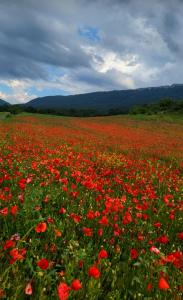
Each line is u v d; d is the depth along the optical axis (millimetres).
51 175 11805
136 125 65375
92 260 5387
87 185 8781
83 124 57594
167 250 6594
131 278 5125
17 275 4410
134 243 6527
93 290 4367
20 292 4184
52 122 56500
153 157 24938
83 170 14289
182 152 30234
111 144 30359
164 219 8734
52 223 6445
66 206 8266
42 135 30734
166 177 15477
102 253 4547
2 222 6406
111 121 71250
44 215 7359
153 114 94375
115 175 14258
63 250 5516
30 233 6078
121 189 11680
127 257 5949
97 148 26219
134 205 9531
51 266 4957
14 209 5816
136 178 13773
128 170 16734
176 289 4785
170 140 43031
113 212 7453
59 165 13531
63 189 8531
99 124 60719
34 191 7727
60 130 39875
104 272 5012
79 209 7980
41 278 4430
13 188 8703
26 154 16500
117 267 5180
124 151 26359
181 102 100375
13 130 33125
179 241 7535
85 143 28031
